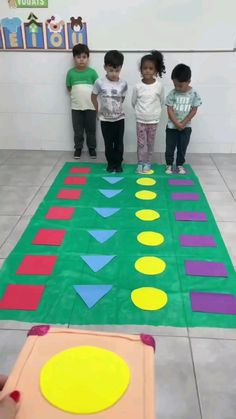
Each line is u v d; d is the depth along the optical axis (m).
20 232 2.51
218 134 4.04
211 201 2.97
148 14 3.55
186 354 1.58
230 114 3.94
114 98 3.34
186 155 4.07
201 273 2.10
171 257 2.24
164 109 3.94
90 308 1.83
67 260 2.21
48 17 3.61
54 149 4.20
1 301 1.88
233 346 1.62
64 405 0.90
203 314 1.80
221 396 1.40
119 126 3.45
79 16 3.59
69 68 3.82
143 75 3.37
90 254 2.27
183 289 1.97
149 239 2.43
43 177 3.44
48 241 2.40
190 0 3.48
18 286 1.99
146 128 3.53
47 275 2.08
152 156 4.04
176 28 3.60
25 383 0.95
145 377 0.97
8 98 3.99
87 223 2.63
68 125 4.08
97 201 2.97
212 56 3.70
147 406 0.90
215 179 3.42
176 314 1.80
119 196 3.06
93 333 1.11
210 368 1.51
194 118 3.97
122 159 3.69
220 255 2.26
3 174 3.50
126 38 3.65
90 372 0.98
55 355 1.03
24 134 4.15
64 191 3.14
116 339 1.09
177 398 1.39
